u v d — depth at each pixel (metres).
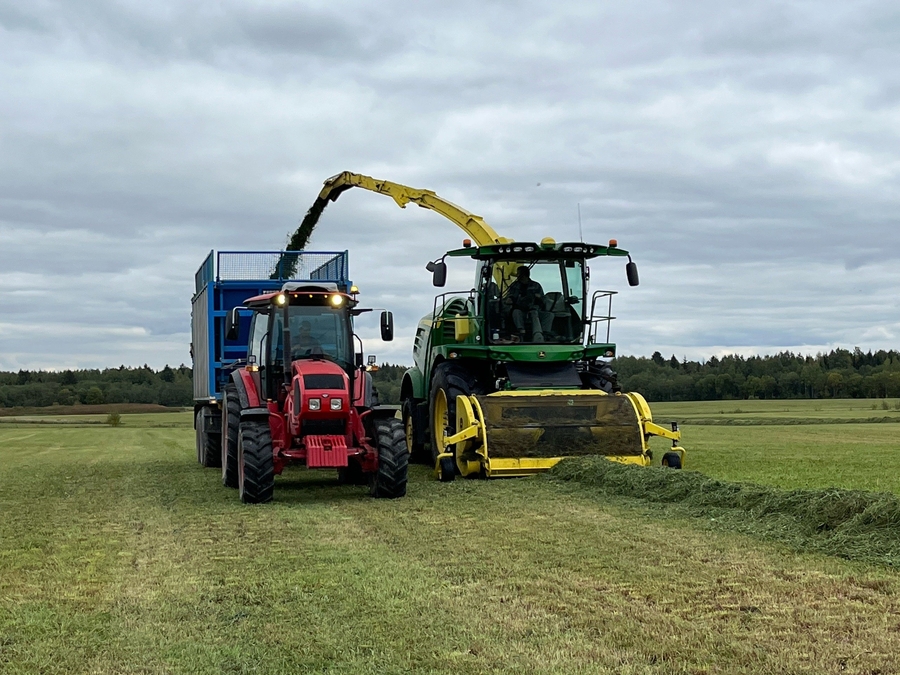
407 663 5.00
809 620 5.65
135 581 7.11
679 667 4.85
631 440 13.35
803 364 95.25
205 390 17.27
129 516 10.57
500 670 4.86
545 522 9.41
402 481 11.50
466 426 13.29
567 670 4.83
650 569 7.12
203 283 17.78
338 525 9.55
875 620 5.64
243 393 12.69
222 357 16.86
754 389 90.00
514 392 13.57
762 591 6.40
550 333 14.65
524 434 13.13
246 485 11.33
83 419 67.25
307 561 7.69
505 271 14.61
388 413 11.85
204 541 8.77
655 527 9.02
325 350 12.42
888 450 19.41
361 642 5.39
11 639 5.62
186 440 31.36
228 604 6.33
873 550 7.56
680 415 53.69
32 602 6.48
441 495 11.68
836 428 32.38
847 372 92.75
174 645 5.43
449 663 4.98
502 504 10.74
